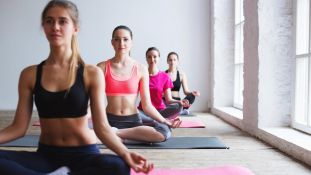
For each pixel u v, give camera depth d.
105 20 7.21
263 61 3.81
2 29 7.23
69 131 1.77
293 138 3.13
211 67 7.01
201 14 7.18
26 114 1.80
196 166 2.58
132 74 3.33
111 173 1.58
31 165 1.70
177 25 7.20
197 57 7.21
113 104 3.33
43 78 1.77
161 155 2.93
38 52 7.29
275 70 3.82
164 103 4.71
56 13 1.70
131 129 3.28
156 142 3.32
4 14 7.21
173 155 2.94
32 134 3.91
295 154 2.87
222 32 6.54
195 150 3.15
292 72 3.75
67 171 1.66
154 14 7.19
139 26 7.21
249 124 4.16
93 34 7.20
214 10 6.54
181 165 2.60
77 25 1.79
